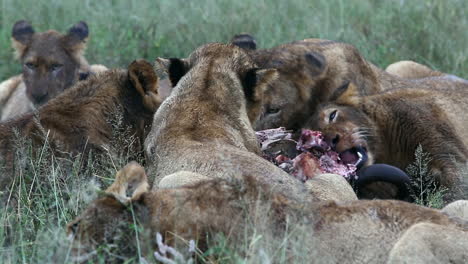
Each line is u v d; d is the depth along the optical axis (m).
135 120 11.66
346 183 10.02
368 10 18.91
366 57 17.75
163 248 7.65
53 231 8.81
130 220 7.88
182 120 10.30
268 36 18.17
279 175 9.36
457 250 7.50
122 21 18.80
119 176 8.08
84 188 10.09
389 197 12.12
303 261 7.61
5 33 19.61
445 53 17.97
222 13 18.77
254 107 11.17
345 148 12.32
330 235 7.75
